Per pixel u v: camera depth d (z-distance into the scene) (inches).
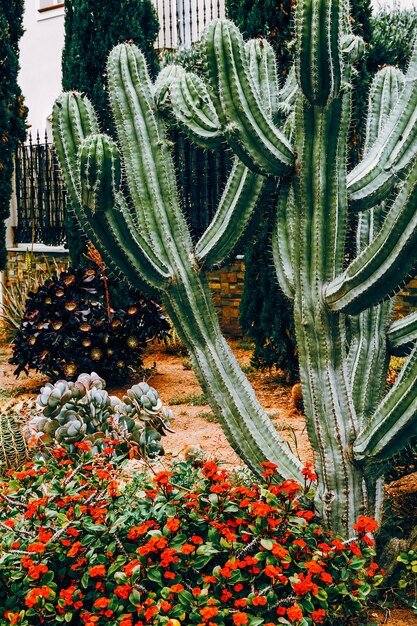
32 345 279.6
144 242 141.3
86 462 139.3
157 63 369.1
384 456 125.0
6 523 119.3
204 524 118.4
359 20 270.8
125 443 173.0
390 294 120.6
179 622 98.1
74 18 347.3
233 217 141.3
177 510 119.8
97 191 129.8
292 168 129.5
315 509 129.1
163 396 274.2
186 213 372.2
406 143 135.2
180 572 114.0
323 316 127.7
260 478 135.4
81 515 119.5
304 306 129.3
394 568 131.5
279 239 137.7
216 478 122.3
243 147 126.5
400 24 377.1
